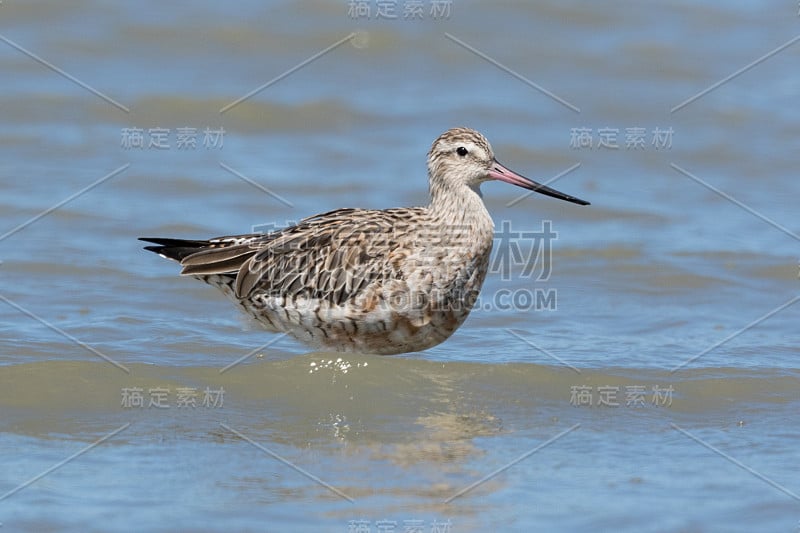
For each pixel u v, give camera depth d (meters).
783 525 11.01
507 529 10.89
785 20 29.88
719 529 10.93
